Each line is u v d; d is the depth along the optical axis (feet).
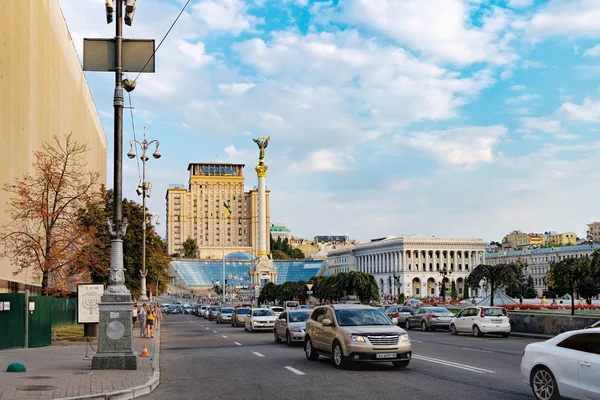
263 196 423.64
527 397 41.86
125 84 80.07
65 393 42.11
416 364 62.75
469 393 43.62
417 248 585.63
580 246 519.60
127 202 176.96
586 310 194.49
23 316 87.71
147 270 181.98
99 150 264.52
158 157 157.99
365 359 57.16
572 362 35.32
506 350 80.02
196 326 180.55
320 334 65.16
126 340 56.85
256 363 66.74
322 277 324.19
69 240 119.14
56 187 124.16
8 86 119.55
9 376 51.37
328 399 41.83
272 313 144.25
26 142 134.41
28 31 135.74
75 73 201.57
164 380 53.42
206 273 628.69
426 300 415.23
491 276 176.04
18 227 129.29
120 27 59.82
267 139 409.69
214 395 44.47
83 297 81.35
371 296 261.03
